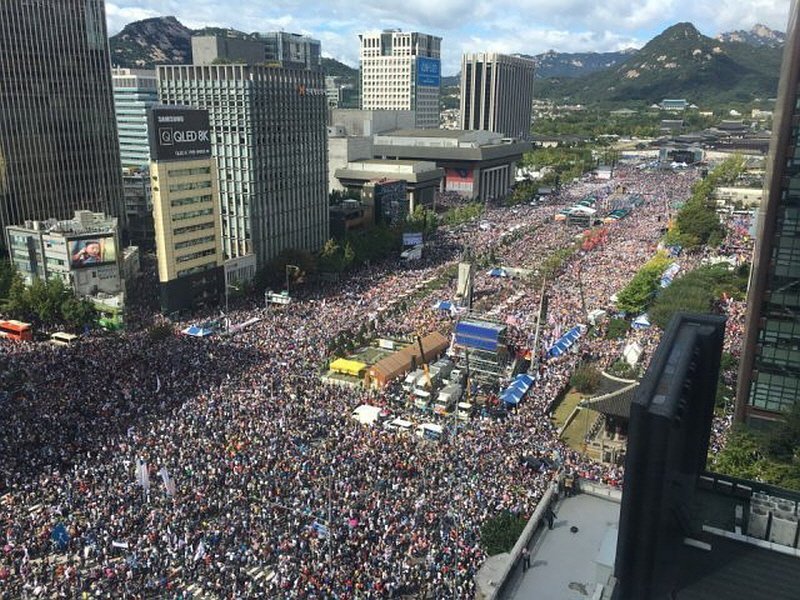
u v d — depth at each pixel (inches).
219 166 7052.2
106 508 2711.6
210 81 6796.3
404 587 2316.7
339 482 2945.4
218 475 2962.6
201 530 2603.3
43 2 7308.1
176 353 4534.9
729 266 6919.3
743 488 1360.7
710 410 1286.9
